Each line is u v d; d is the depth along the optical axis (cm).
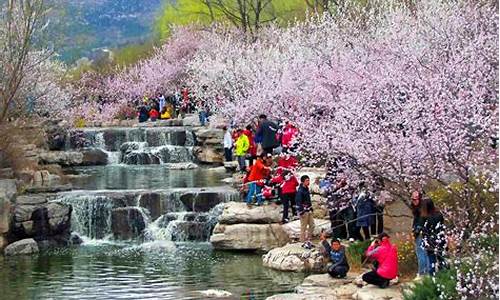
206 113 4703
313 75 2862
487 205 1628
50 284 2016
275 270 2136
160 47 7112
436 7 2906
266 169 2516
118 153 4234
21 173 3225
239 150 3288
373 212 2077
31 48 3838
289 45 3797
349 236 2181
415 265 1834
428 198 1667
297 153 2188
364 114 1906
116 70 6794
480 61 1880
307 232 2247
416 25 2808
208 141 4066
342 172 2077
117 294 1884
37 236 2588
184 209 2719
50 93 4481
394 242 2020
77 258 2370
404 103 1902
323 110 2483
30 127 3912
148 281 2025
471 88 1761
